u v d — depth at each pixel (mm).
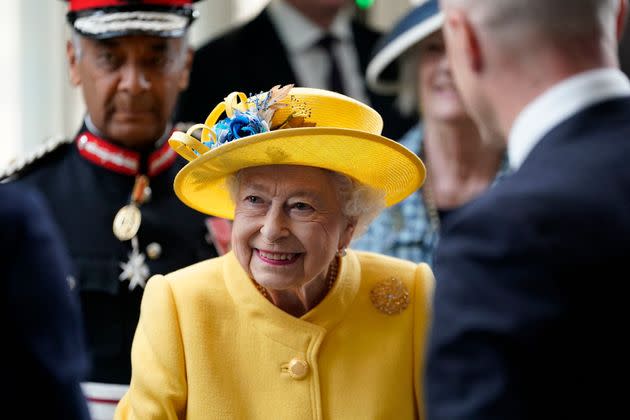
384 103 18234
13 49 17859
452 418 6168
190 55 12750
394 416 8922
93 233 12039
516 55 6727
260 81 17438
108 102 11867
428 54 14820
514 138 6863
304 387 8852
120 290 11852
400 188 9266
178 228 12219
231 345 8945
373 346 9078
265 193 8547
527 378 6051
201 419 8719
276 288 8625
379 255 9695
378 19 20938
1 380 6684
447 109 14523
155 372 8789
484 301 6207
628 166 6410
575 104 6664
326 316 8992
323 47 17969
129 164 12195
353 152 8414
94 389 11539
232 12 20906
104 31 11516
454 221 6582
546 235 6199
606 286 6125
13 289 6816
